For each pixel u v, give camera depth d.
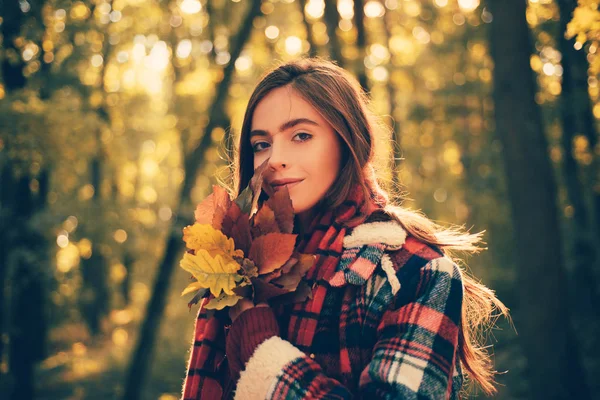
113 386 10.34
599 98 4.88
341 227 1.29
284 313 1.26
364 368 1.17
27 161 6.73
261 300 1.19
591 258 9.48
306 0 8.07
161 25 10.83
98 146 8.32
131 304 19.91
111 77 12.35
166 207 19.30
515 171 5.57
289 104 1.32
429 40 12.86
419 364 1.08
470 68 12.58
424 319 1.12
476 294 1.47
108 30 10.14
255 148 1.39
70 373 11.30
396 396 1.05
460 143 13.03
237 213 1.25
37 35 6.86
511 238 12.06
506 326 9.46
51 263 8.06
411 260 1.20
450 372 1.12
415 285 1.16
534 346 5.54
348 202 1.32
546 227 5.50
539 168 5.52
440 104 12.43
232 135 2.32
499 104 5.64
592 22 3.09
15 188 7.73
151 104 14.60
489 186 11.80
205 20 10.04
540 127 5.57
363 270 1.20
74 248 12.04
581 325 8.90
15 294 8.19
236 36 7.99
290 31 9.48
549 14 6.13
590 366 7.42
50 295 11.12
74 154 7.04
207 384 1.32
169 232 7.45
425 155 14.61
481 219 12.70
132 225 14.81
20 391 8.16
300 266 1.19
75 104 7.93
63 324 13.99
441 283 1.16
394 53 11.56
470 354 1.39
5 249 7.66
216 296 1.15
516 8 5.57
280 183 1.31
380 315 1.18
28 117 6.38
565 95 8.76
